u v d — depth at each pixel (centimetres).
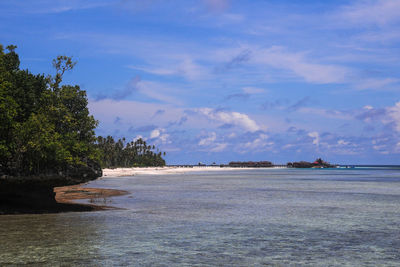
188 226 2414
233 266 1466
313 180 11169
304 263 1527
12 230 2153
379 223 2623
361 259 1602
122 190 6025
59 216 2769
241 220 2720
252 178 12938
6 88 2811
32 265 1424
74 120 3919
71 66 3628
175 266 1450
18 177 2755
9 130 2823
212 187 7200
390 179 12019
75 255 1586
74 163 3325
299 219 2797
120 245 1802
